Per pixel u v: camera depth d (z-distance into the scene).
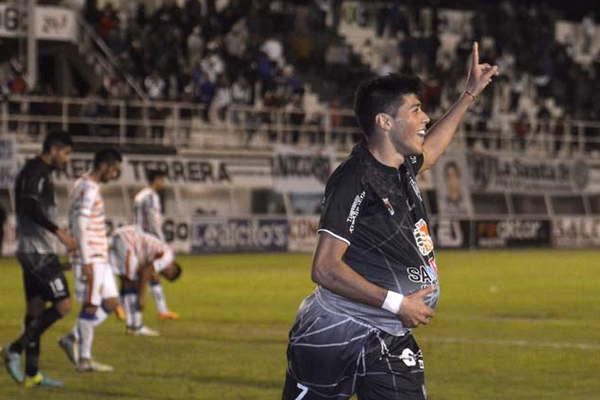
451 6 69.50
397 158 7.99
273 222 49.84
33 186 15.40
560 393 14.55
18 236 15.73
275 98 53.28
